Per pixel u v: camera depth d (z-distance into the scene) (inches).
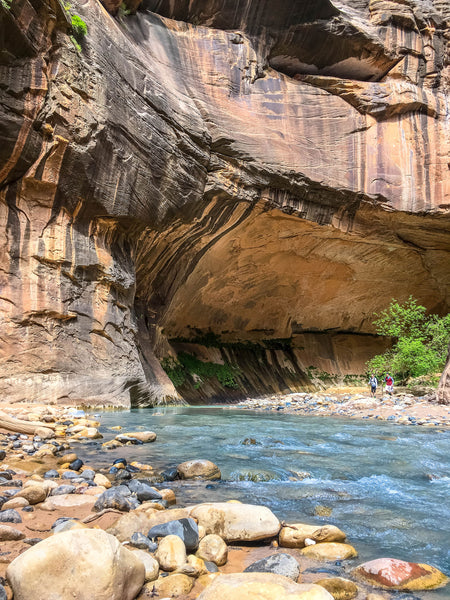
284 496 160.4
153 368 595.2
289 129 687.7
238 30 679.7
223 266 770.8
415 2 786.2
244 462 208.4
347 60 761.6
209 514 122.3
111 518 125.1
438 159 780.6
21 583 80.7
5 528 106.3
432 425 396.8
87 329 449.4
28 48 388.8
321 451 246.7
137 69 513.0
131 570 88.5
